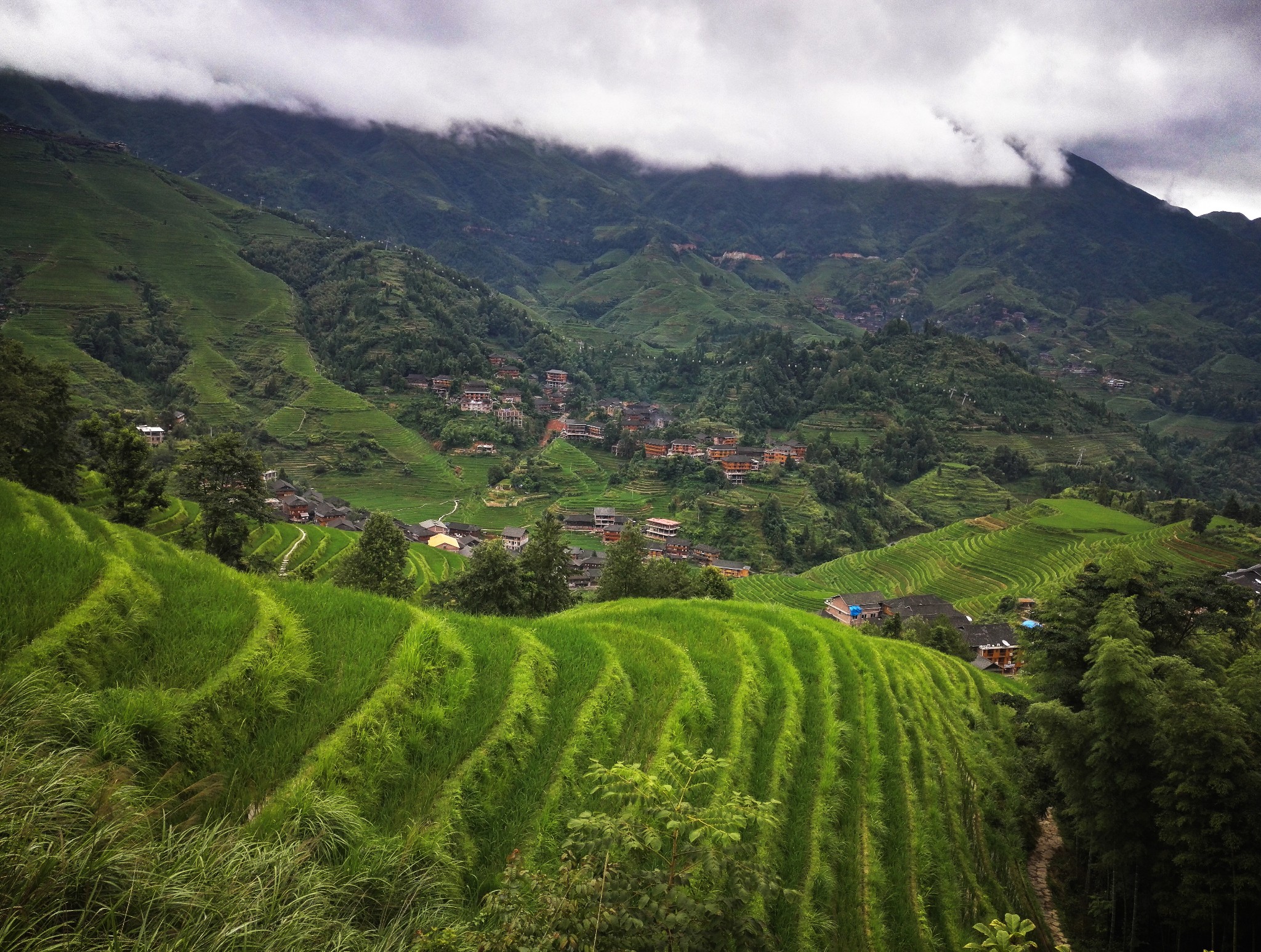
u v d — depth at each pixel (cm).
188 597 1351
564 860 790
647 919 724
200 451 5044
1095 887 2462
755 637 2802
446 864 1005
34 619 1039
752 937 776
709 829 773
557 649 1930
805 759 2125
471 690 1458
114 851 652
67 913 607
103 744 862
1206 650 2916
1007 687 4475
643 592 5212
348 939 757
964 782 2706
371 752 1132
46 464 4469
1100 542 10869
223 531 4928
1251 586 8200
